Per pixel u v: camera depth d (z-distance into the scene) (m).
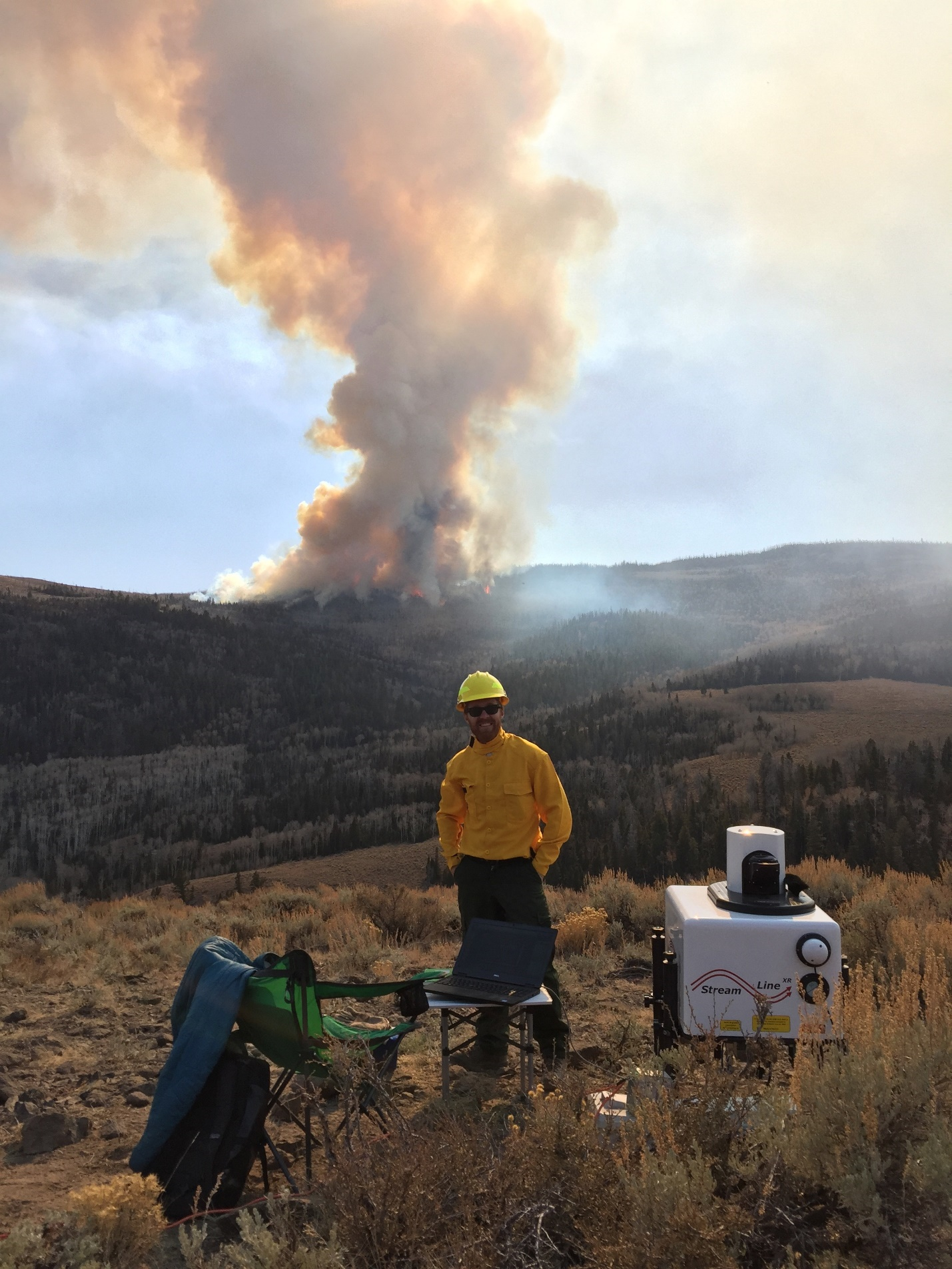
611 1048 4.52
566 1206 2.50
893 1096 2.64
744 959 3.44
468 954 4.12
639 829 109.50
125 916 13.40
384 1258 2.43
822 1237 2.42
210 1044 3.28
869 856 97.06
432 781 190.38
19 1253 2.53
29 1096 4.55
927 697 198.50
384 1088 3.42
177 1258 2.83
